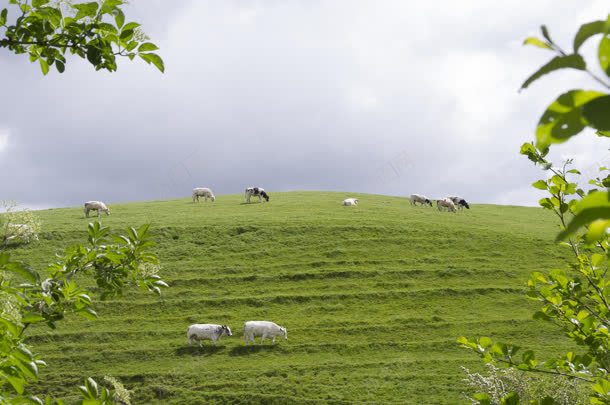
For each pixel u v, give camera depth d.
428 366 38.00
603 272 6.49
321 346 41.34
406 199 89.94
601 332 6.23
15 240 57.44
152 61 5.14
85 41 5.00
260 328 41.69
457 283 50.69
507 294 48.28
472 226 64.31
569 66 1.14
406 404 33.81
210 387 36.56
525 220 72.31
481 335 42.09
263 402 34.72
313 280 51.88
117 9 4.94
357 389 35.69
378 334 42.88
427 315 45.50
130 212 74.25
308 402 34.44
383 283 50.75
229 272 53.78
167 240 60.34
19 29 4.95
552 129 1.16
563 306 6.57
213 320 46.00
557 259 55.31
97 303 47.56
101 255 6.36
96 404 4.72
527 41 1.21
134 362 40.00
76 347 41.81
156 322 45.75
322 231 61.84
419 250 57.81
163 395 36.19
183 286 51.28
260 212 72.12
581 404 22.20
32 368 4.48
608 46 1.12
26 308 5.59
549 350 39.16
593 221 1.15
